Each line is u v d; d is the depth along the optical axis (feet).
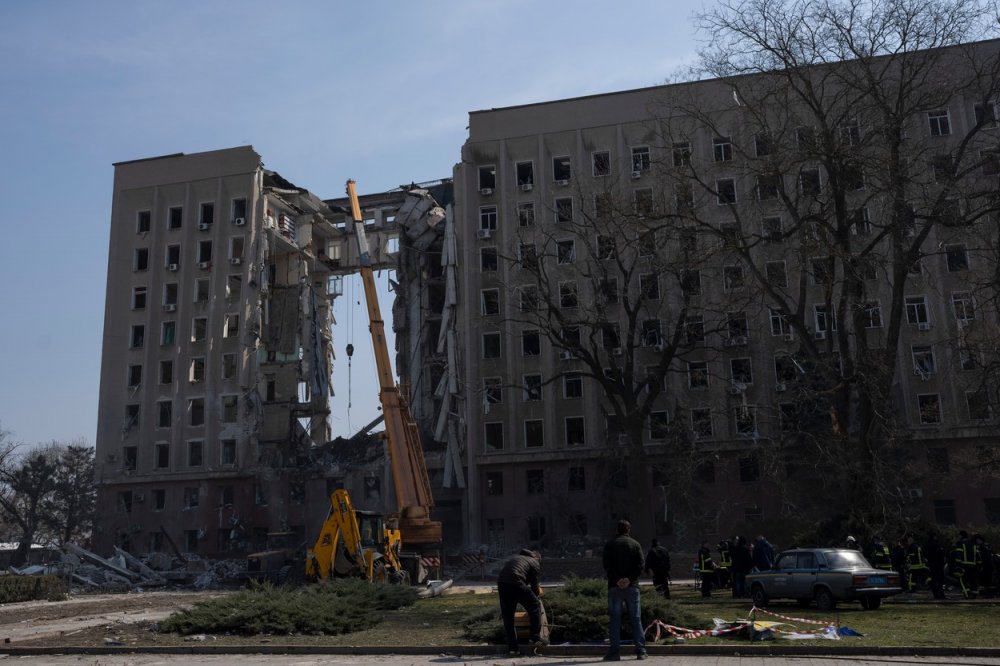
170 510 217.56
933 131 181.37
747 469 179.63
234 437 220.02
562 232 201.77
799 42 101.65
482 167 215.10
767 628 45.98
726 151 190.90
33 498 221.46
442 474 205.87
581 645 43.52
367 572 93.30
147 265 237.04
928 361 175.94
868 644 42.45
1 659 48.57
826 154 98.94
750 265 109.70
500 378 201.36
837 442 101.96
